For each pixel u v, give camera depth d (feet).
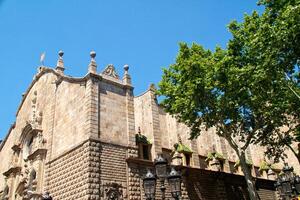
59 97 126.62
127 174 104.68
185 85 106.83
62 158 110.22
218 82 101.35
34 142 127.95
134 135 112.98
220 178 138.31
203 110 110.22
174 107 108.99
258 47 83.92
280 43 76.02
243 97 102.17
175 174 55.93
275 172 178.29
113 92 114.52
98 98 108.37
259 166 173.27
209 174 134.72
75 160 102.94
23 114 156.46
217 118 108.47
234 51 100.94
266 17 80.64
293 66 82.23
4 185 149.69
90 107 104.32
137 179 106.01
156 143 124.16
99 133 103.40
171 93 111.75
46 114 132.05
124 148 107.86
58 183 107.96
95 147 99.91
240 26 98.68
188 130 143.13
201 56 107.86
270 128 111.14
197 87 104.27
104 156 101.24
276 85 93.09
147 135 128.67
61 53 137.08
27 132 140.46
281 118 105.81
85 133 102.37
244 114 110.63
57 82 130.41
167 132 147.33
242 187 147.54
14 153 144.36
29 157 125.18
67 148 109.91
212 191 133.08
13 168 138.62
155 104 133.80
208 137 158.71
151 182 55.88
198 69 104.47
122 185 101.55
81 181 96.78
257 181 158.20
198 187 128.26
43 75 145.89
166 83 113.39
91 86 108.06
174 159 125.18
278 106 99.19
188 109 108.06
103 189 96.53
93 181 94.94
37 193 111.45
